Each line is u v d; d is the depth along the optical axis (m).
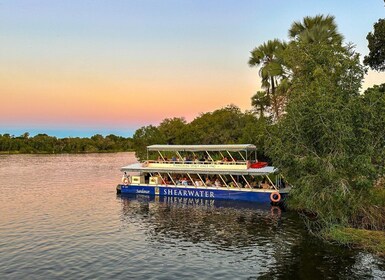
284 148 28.41
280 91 48.25
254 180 51.28
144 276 23.30
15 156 161.12
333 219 29.88
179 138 80.25
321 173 26.28
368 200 28.95
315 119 26.27
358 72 29.03
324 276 22.66
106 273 23.84
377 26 41.69
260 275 23.14
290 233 31.67
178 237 31.58
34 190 59.31
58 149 190.88
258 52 56.84
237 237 31.11
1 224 36.44
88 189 60.34
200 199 49.31
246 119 74.31
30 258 26.62
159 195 52.50
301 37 45.03
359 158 25.09
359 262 24.64
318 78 30.59
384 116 25.70
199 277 23.05
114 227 35.19
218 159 57.91
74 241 30.69
